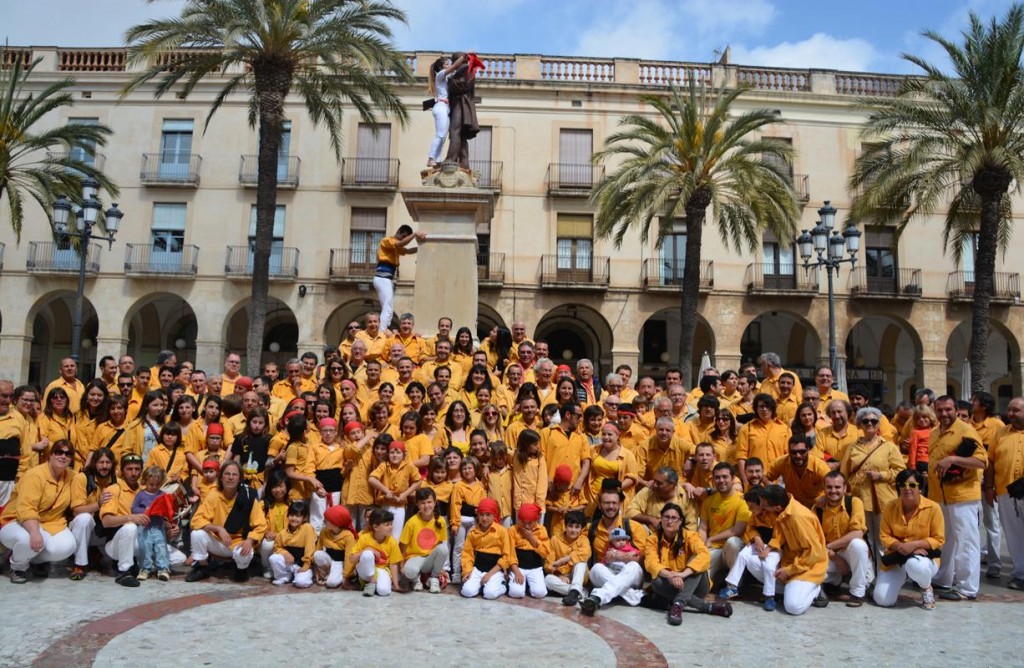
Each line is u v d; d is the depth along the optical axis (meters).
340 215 26.03
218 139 26.36
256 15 16.88
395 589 6.49
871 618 5.96
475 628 5.34
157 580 6.75
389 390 8.14
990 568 7.84
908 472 6.54
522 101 26.56
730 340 25.98
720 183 20.53
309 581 6.61
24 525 6.47
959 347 29.47
